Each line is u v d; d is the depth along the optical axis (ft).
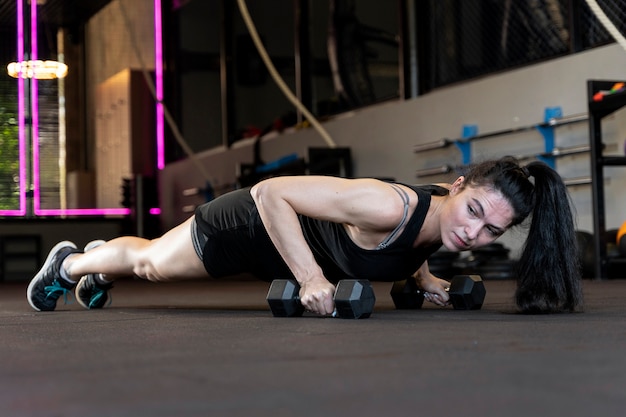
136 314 8.38
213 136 34.94
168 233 8.37
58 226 31.83
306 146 27.96
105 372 3.88
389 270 7.41
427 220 7.04
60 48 38.32
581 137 18.29
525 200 6.70
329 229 7.38
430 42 23.57
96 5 35.65
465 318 6.89
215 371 3.82
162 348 4.85
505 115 20.34
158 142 37.50
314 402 3.01
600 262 16.07
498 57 21.45
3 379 3.76
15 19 33.14
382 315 7.31
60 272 9.18
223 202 7.88
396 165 23.95
